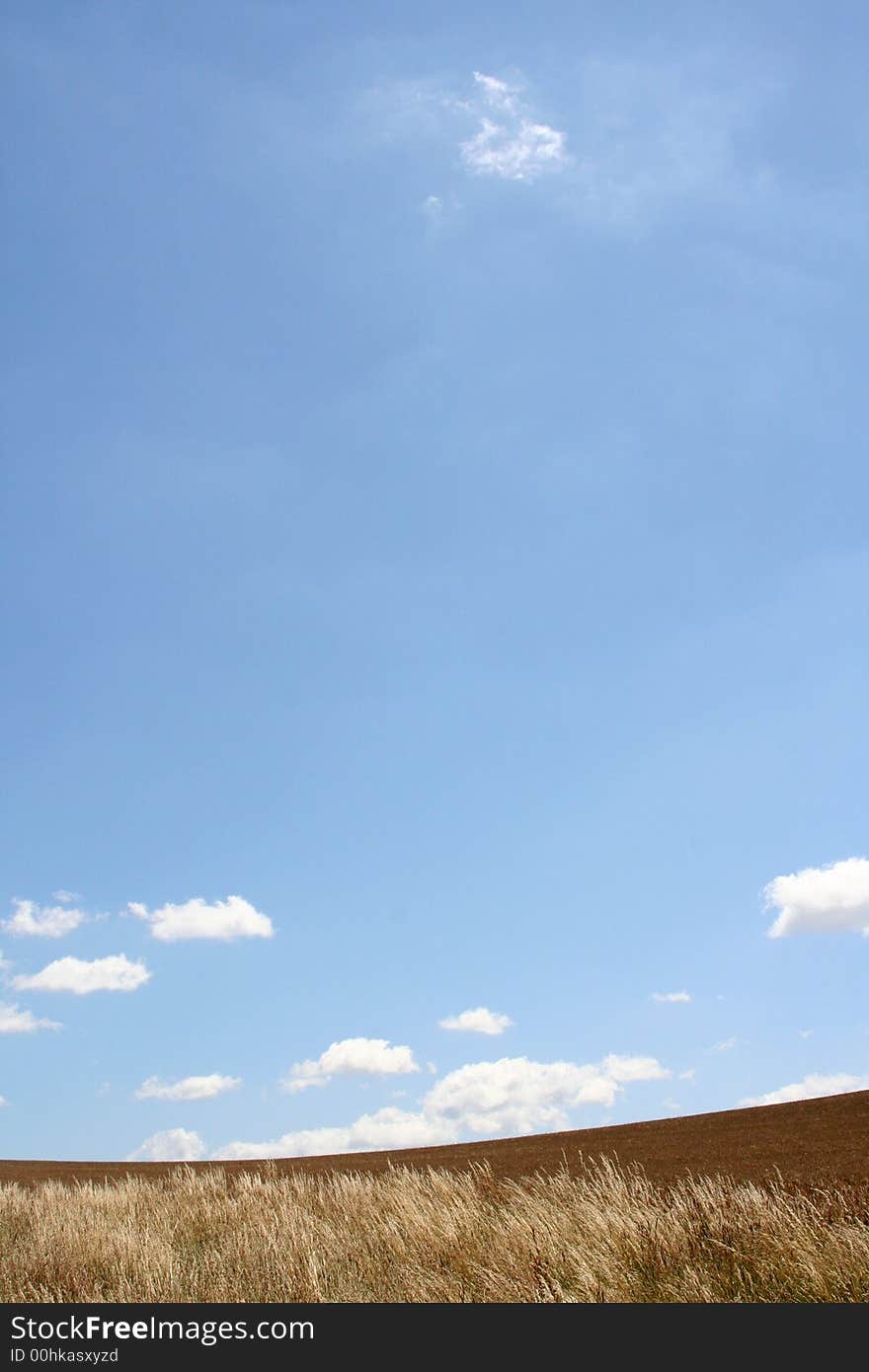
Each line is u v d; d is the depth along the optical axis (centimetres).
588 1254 988
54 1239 1266
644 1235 1010
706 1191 1132
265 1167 2158
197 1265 1134
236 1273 1084
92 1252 1177
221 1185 1905
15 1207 1697
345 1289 1015
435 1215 1221
